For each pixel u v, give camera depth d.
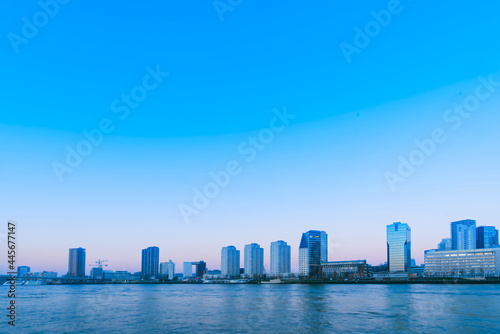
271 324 94.56
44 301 178.88
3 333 85.56
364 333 82.06
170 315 115.69
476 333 81.50
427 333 81.69
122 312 125.44
